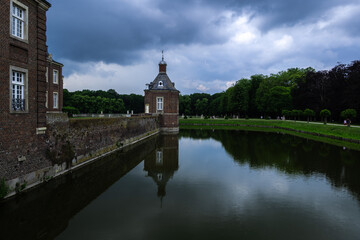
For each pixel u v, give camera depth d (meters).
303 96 52.62
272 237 6.77
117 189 10.84
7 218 7.66
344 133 29.05
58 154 11.90
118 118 20.72
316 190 10.77
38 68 10.42
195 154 19.59
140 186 11.30
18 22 9.62
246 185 11.54
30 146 9.87
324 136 31.69
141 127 27.88
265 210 8.66
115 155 18.16
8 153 8.69
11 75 8.98
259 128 48.09
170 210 8.61
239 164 15.96
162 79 39.09
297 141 27.20
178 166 15.42
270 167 15.08
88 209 8.59
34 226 7.28
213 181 12.21
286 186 11.35
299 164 15.79
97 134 16.61
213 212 8.47
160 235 6.85
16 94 9.42
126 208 8.75
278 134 35.47
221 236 6.81
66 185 10.79
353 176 12.89
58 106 28.53
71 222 7.58
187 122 61.47
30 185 9.89
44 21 10.86
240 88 65.56
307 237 6.81
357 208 8.86
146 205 9.04
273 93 58.41
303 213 8.41
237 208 8.82
